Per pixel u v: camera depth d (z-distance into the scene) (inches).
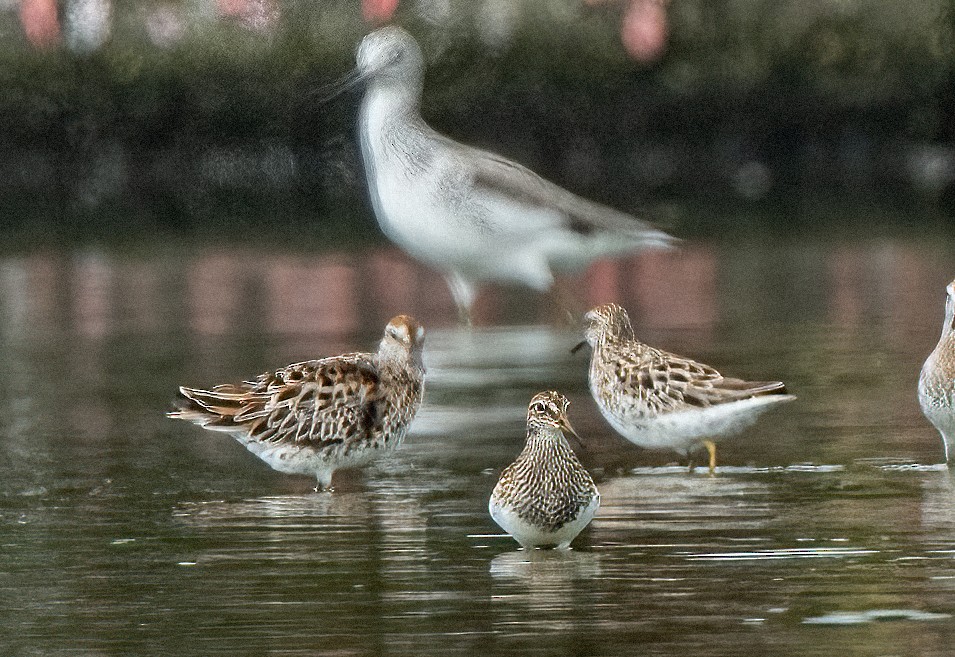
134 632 333.1
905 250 971.3
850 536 388.2
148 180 1343.5
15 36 1347.2
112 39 1349.7
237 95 1338.6
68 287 867.4
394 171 704.4
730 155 1425.9
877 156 1469.0
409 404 460.1
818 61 1446.9
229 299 821.2
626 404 462.9
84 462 479.5
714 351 648.4
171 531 401.7
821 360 626.5
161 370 626.5
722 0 1433.3
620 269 922.7
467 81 1358.3
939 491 429.1
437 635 328.2
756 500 422.3
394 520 410.6
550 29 1390.3
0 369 634.2
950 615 335.0
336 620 337.7
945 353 459.5
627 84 1397.6
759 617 335.0
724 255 971.3
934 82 1459.2
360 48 718.5
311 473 448.5
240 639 328.2
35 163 1344.7
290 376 448.8
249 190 1327.5
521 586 356.8
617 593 350.6
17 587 360.5
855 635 324.2
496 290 856.3
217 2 1350.9
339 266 945.5
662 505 418.9
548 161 1373.0
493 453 481.7
